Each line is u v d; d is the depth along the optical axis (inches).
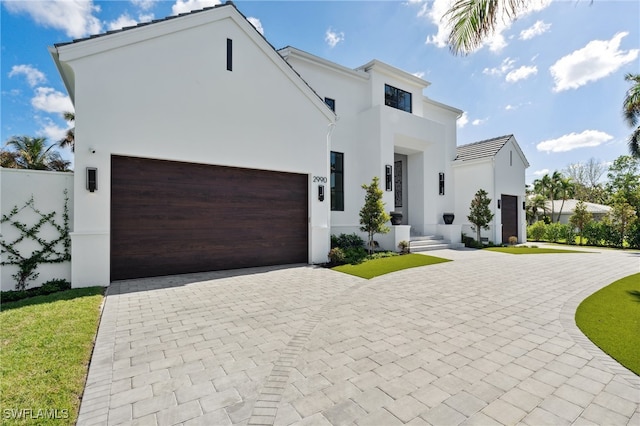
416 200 715.4
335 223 574.9
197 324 198.1
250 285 306.8
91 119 295.1
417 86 695.1
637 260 503.5
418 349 161.6
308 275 358.0
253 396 118.6
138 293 272.5
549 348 162.7
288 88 422.9
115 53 307.1
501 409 109.5
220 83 368.5
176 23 338.3
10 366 135.3
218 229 376.2
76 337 169.2
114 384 126.6
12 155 968.3
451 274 373.1
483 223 697.6
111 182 310.8
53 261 293.1
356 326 196.4
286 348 162.9
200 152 354.0
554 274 376.8
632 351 158.4
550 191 1504.7
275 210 420.8
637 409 109.1
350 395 118.8
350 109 605.0
